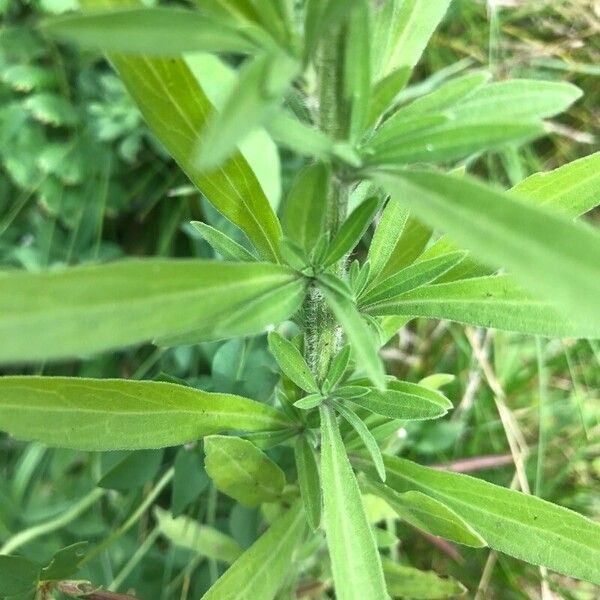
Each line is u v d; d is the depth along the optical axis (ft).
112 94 1.20
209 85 0.64
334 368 0.49
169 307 0.32
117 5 0.36
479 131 0.33
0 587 0.61
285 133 0.32
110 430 0.50
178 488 0.71
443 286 0.48
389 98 0.36
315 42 0.31
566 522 0.52
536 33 1.19
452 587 0.73
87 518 0.93
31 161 1.21
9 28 1.22
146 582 0.89
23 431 0.48
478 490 0.54
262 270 0.38
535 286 0.28
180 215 1.20
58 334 0.29
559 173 0.49
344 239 0.39
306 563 0.77
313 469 0.54
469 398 1.03
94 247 1.21
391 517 0.78
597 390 1.07
